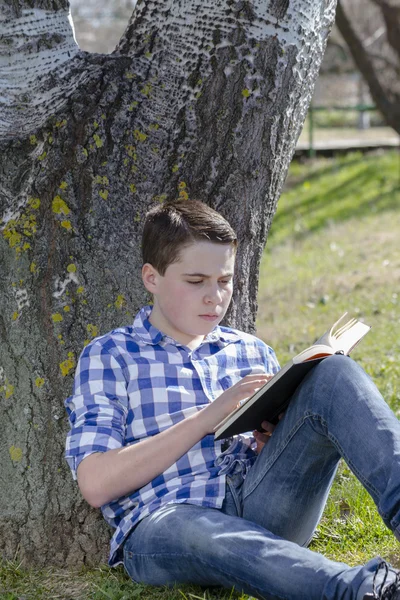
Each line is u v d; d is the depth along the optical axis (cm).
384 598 275
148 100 416
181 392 362
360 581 282
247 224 436
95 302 414
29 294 411
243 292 445
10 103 404
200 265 352
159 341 369
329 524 425
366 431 303
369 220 1595
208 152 421
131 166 416
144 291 420
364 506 428
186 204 366
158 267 360
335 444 314
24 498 410
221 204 427
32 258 410
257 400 323
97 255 413
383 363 734
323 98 2983
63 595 374
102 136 411
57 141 407
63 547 409
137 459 335
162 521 334
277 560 301
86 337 413
